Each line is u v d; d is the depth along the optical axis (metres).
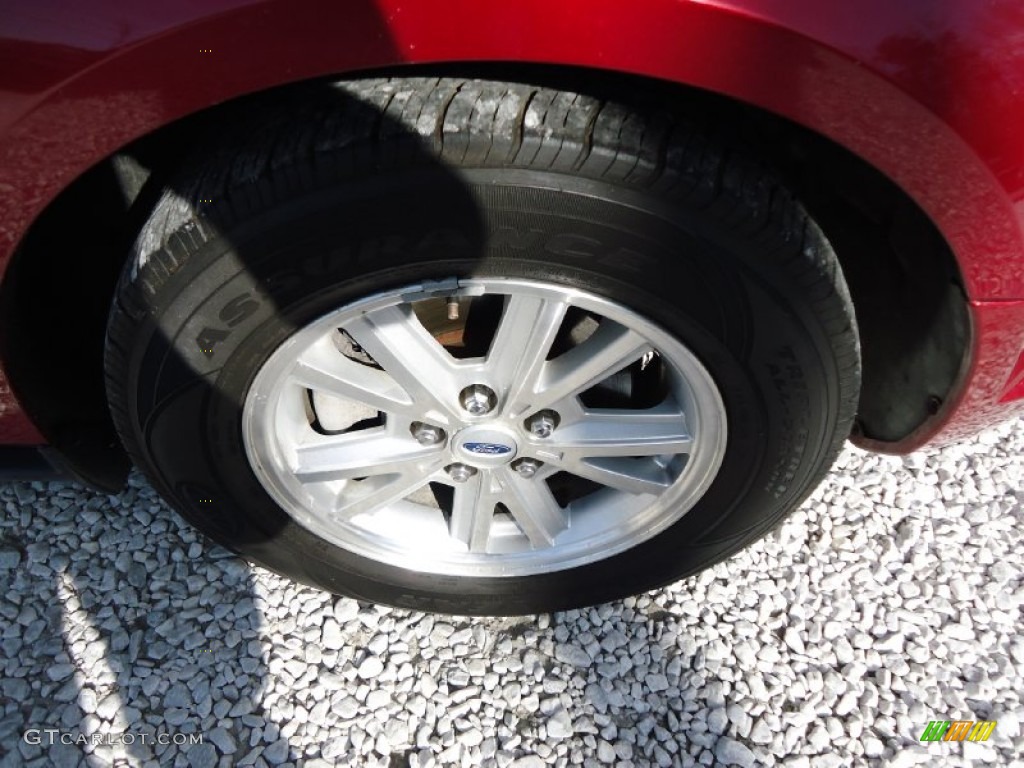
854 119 1.25
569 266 1.41
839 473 2.38
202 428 1.62
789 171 1.57
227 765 1.88
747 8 1.14
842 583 2.19
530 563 1.95
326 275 1.41
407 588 1.99
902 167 1.31
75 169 1.30
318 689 1.98
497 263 1.41
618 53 1.19
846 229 1.68
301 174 1.29
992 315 1.51
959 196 1.33
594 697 1.99
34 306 1.63
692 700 1.99
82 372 1.85
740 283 1.42
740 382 1.56
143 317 1.45
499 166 1.29
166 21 1.16
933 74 1.20
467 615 2.06
